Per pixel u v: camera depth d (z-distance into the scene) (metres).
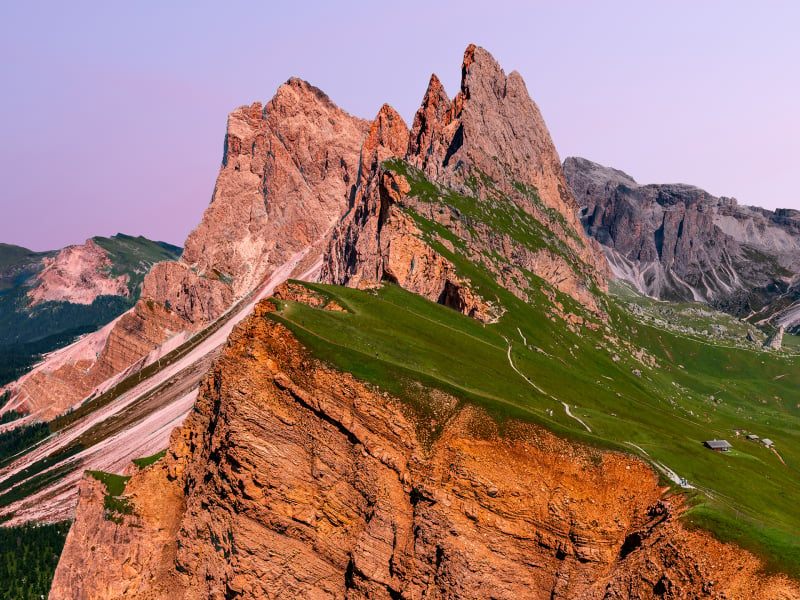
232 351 109.06
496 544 89.31
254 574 99.75
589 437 96.06
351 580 95.81
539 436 95.38
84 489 125.62
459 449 94.06
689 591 77.94
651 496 89.88
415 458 95.25
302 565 98.56
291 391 103.00
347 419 99.44
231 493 103.06
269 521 99.94
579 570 86.75
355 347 117.69
